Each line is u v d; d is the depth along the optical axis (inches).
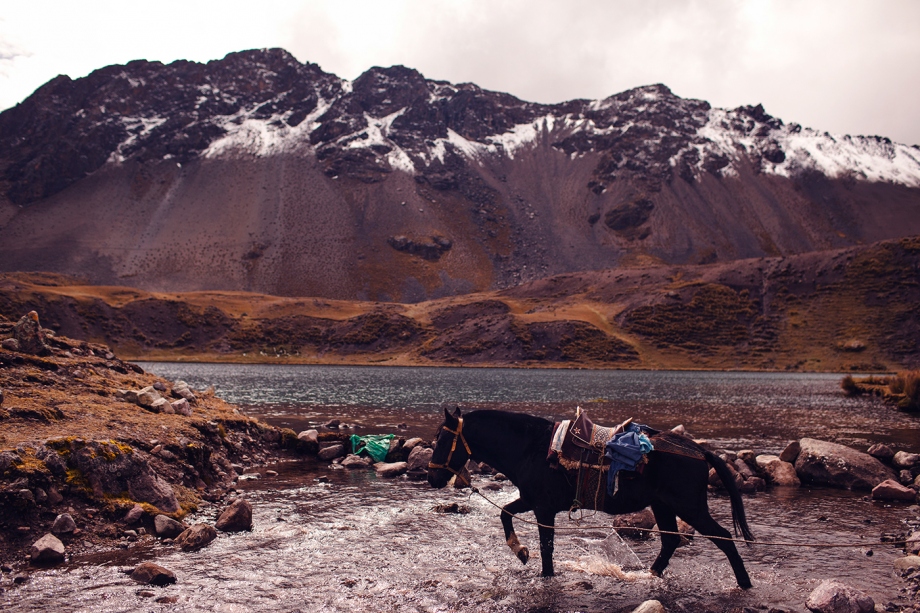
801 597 317.7
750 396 2329.0
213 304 7475.4
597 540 419.5
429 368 5654.5
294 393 2116.1
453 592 319.3
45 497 388.2
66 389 595.8
